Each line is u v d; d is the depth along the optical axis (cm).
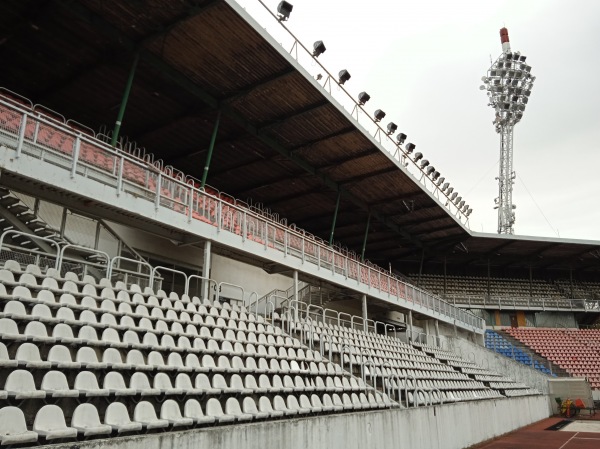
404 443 1058
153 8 1190
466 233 3019
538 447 1325
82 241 1165
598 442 1398
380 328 2517
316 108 1636
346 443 884
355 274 1869
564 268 3891
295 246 1545
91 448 488
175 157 1994
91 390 586
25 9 1191
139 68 1414
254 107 1636
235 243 1273
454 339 2503
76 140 915
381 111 1989
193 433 601
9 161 796
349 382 1146
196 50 1342
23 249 827
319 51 1576
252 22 1241
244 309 1159
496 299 3488
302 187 2311
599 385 2717
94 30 1257
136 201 1012
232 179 2222
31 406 535
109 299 804
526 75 4516
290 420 768
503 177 4453
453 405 1315
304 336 1265
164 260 1491
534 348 3117
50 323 665
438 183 2702
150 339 773
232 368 851
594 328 3581
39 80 1488
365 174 2180
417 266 3716
